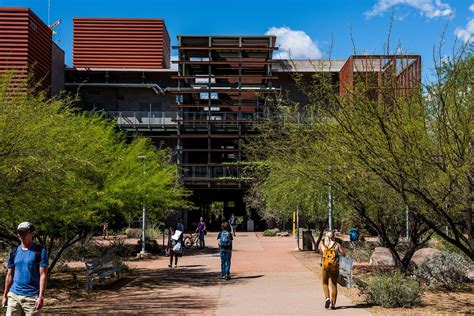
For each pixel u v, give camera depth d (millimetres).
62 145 10781
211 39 54094
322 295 13102
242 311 10805
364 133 9180
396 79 9406
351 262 13406
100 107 55500
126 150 20406
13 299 6824
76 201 13617
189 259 24688
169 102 55969
